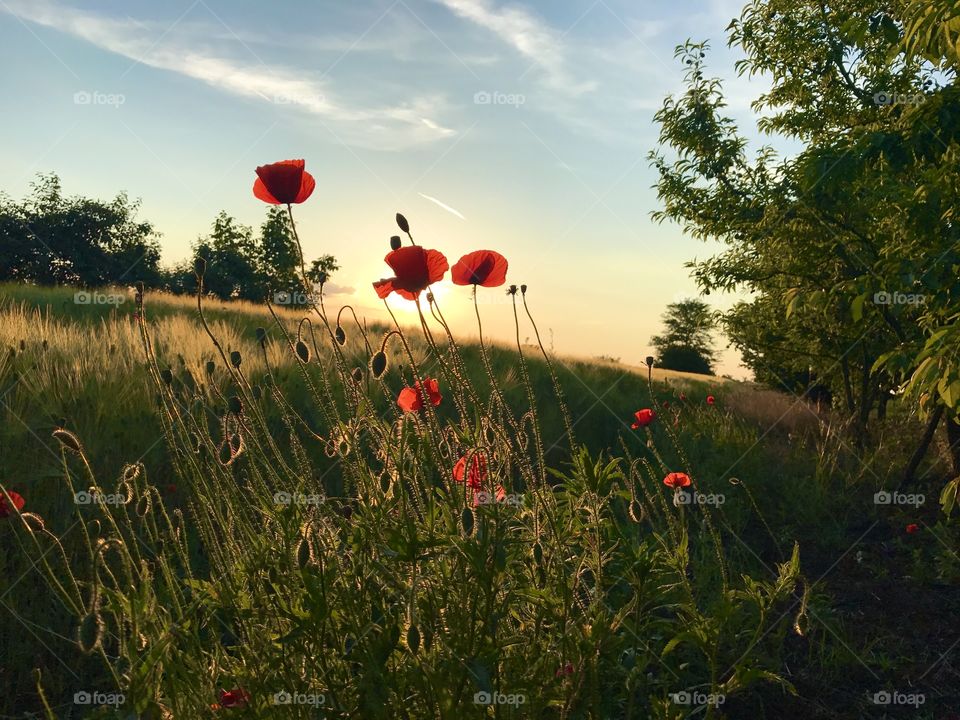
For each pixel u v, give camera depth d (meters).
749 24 9.82
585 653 2.13
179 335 8.05
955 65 5.53
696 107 10.23
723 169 10.16
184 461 2.59
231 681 2.16
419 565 2.07
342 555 2.20
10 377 5.54
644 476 6.55
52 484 4.27
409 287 2.15
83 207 39.59
